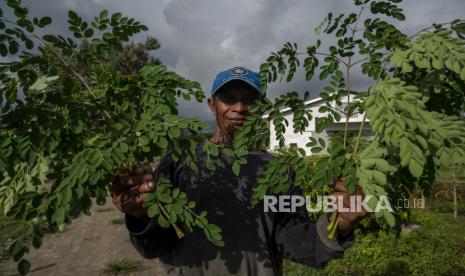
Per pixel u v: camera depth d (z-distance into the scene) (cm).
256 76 218
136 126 144
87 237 825
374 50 167
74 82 153
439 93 164
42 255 716
